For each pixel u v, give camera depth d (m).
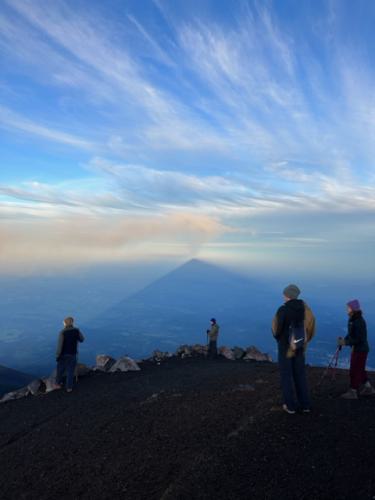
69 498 6.04
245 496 5.19
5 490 6.63
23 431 9.61
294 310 7.33
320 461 5.78
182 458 6.54
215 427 7.58
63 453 7.70
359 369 8.20
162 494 5.64
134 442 7.59
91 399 11.73
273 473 5.61
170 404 9.72
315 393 8.75
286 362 7.41
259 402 8.69
